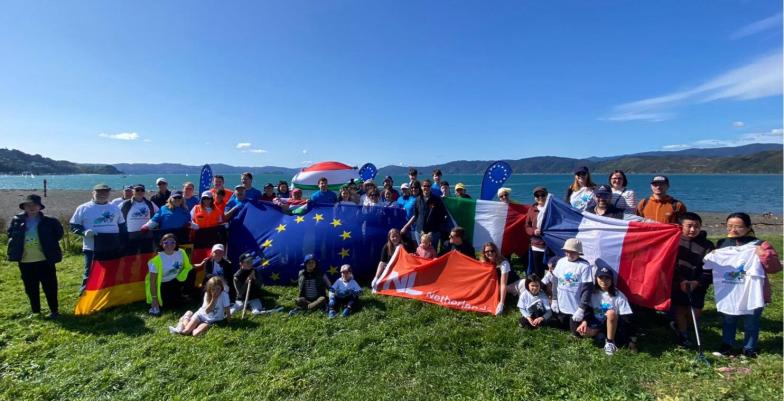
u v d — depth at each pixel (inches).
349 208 395.5
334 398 192.5
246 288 314.3
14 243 283.9
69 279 392.5
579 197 333.1
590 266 255.8
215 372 216.5
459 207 423.5
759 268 214.8
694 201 2059.5
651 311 277.4
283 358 229.6
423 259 339.3
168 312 303.3
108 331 270.5
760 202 1971.0
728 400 177.3
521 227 410.3
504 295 294.4
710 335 250.1
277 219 393.7
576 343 239.5
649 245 260.5
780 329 252.4
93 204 322.7
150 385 205.8
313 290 308.7
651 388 192.9
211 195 379.2
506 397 189.3
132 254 328.8
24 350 240.7
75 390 202.8
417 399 189.3
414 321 275.4
